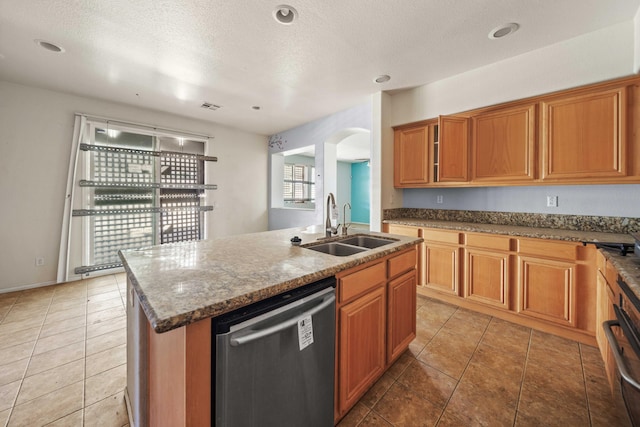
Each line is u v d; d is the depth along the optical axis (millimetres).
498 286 2486
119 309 2734
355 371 1407
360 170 10070
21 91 3162
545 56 2387
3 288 3133
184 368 782
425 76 2967
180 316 742
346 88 3293
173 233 4414
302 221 5035
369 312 1503
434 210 3512
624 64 2049
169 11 1910
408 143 3420
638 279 1143
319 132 4613
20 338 2188
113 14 1943
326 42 2303
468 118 2895
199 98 3621
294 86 3229
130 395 1424
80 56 2527
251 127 5113
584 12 1928
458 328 2357
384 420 1399
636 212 2252
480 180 2820
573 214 2537
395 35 2205
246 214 5383
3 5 1847
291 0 1810
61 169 3430
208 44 2328
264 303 973
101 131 3699
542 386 1641
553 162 2371
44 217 3350
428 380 1699
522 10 1906
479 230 2594
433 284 2945
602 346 1773
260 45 2344
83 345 2096
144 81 3080
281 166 5809
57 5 1849
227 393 857
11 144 3133
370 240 2164
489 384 1663
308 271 1173
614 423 1363
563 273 2141
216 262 1334
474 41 2293
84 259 3592
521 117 2549
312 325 1126
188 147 4586
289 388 1046
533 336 2219
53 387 1643
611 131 2115
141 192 4066
